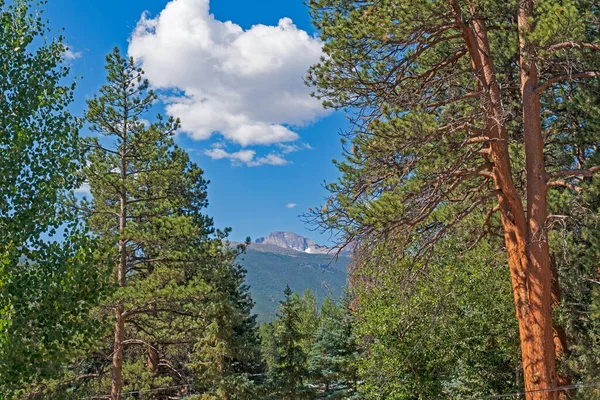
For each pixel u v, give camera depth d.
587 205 11.92
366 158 11.05
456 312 18.97
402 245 11.09
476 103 11.87
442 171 10.58
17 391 12.30
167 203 20.41
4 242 12.44
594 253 12.73
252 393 22.58
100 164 19.23
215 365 22.56
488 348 19.97
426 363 19.45
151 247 19.12
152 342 19.77
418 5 10.23
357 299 21.78
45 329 12.28
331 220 10.64
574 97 12.77
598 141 12.71
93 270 13.05
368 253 10.98
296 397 27.25
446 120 11.22
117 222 20.81
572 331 16.78
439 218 11.21
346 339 32.34
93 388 21.05
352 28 10.93
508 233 11.16
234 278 28.72
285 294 28.55
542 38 9.71
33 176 13.29
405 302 13.45
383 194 10.39
